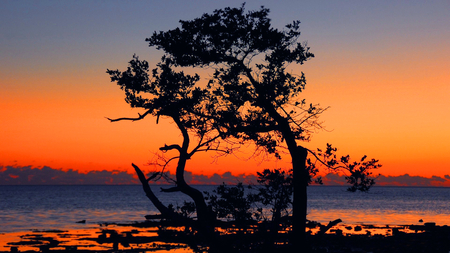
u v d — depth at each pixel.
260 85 13.99
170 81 13.30
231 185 14.88
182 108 13.67
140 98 13.48
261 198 14.88
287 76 14.45
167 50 14.11
